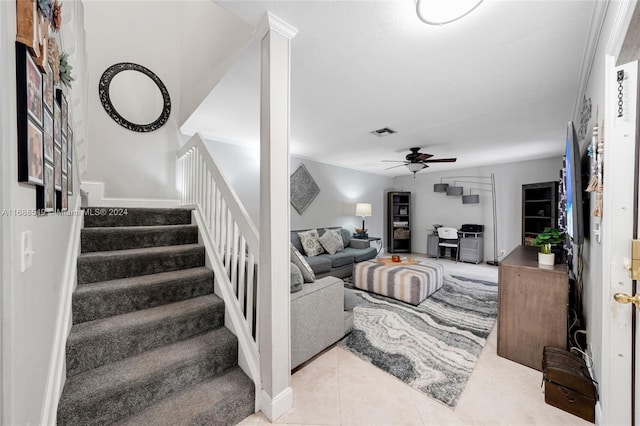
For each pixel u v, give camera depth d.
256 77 2.11
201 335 1.77
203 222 2.50
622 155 1.19
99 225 2.28
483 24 1.49
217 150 3.93
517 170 5.49
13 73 0.72
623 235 1.19
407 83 2.19
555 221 4.73
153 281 1.84
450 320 2.79
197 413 1.33
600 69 1.48
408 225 7.15
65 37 1.58
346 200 6.20
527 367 1.99
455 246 5.98
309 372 1.92
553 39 1.61
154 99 3.33
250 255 1.68
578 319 2.17
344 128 3.36
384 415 1.53
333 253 4.78
